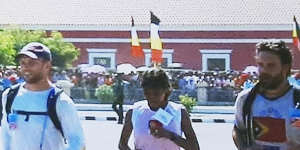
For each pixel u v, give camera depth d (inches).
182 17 1786.4
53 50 1648.6
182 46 1755.7
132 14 1824.6
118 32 1772.9
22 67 217.5
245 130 211.6
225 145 692.7
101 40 1777.8
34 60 215.3
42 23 1803.6
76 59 1758.1
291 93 203.0
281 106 202.5
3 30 1683.1
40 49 217.3
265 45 200.8
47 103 215.6
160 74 223.6
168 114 222.7
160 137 220.8
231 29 1731.1
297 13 1760.6
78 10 1859.0
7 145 224.7
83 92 1261.1
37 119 215.9
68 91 1261.1
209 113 1175.0
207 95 1277.1
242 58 1729.8
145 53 1763.0
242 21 1739.7
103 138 748.6
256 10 1781.5
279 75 200.8
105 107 1205.7
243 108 209.2
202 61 1747.0
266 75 200.8
